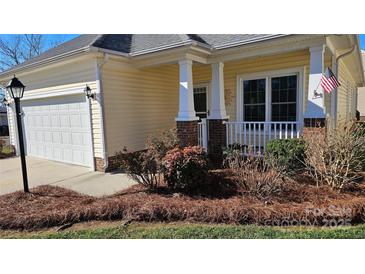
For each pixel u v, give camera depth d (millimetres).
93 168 7793
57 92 8594
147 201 4680
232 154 6438
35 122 10039
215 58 7730
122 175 7152
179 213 4234
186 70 7168
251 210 4102
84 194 5547
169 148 6188
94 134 7684
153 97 9266
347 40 6840
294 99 7887
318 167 5164
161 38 8023
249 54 7133
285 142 5941
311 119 6195
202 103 10086
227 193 5031
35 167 8469
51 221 4199
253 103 8734
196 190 5223
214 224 4043
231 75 9055
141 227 4016
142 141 8836
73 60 7523
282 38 6160
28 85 9844
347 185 5031
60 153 9102
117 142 7898
